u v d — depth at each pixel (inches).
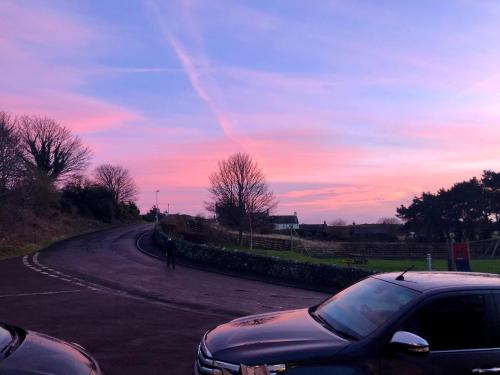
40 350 193.0
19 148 2154.3
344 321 203.5
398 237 3034.0
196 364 201.6
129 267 1047.0
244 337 200.1
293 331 201.0
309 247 2137.1
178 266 1099.9
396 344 175.0
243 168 2043.6
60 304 582.9
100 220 3090.6
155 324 469.4
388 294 205.3
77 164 3026.6
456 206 2662.4
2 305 573.9
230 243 1945.1
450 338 184.9
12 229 1692.9
